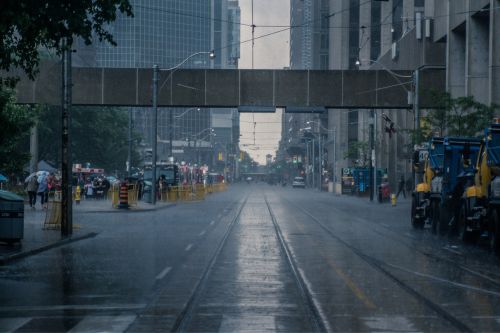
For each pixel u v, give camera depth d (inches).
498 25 1660.9
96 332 382.3
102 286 551.5
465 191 949.2
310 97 2041.1
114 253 800.3
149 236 1032.2
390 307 456.4
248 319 417.4
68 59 975.0
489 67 1723.7
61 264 698.2
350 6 4771.2
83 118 2997.0
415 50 2539.4
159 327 395.2
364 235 1061.1
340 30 4781.0
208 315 430.3
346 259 737.6
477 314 431.8
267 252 805.9
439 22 2249.0
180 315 430.0
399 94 2043.6
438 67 2363.4
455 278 597.0
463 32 2038.6
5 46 586.6
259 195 3417.8
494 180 803.4
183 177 3494.1
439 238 1021.2
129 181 2406.5
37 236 972.6
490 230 815.7
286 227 1221.1
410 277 601.6
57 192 1929.1
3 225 831.7
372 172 2760.8
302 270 645.9
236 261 716.7
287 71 2041.1
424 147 1441.9
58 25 570.3
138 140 3818.9
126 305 466.6
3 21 528.1
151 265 686.5
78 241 954.7
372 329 387.5
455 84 2038.6
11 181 2271.2
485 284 561.9
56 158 2918.3
